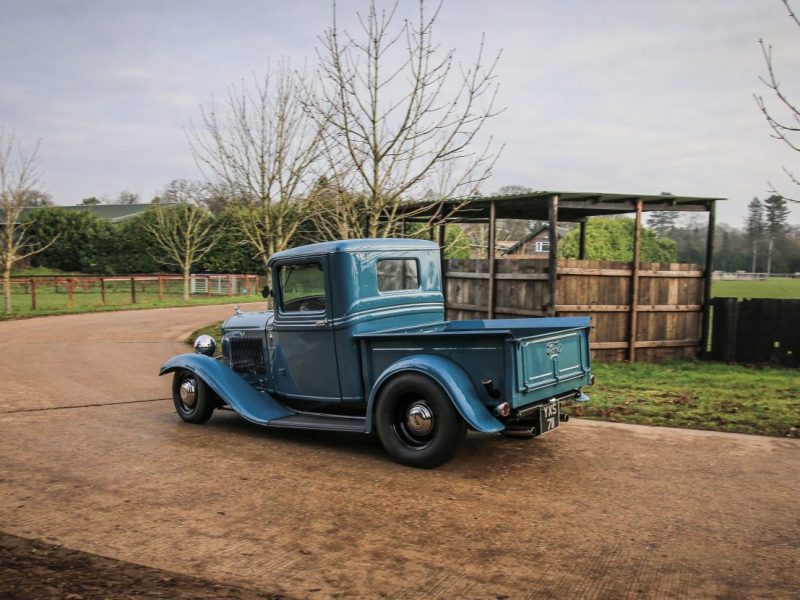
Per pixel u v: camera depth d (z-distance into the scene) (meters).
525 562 3.57
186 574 3.44
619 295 11.29
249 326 6.92
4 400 8.40
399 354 5.55
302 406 6.52
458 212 12.91
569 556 3.64
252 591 3.25
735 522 4.12
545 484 4.91
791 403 7.65
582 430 6.55
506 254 23.17
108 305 27.11
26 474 5.21
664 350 11.77
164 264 40.31
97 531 4.02
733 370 10.53
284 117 13.38
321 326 6.02
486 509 4.39
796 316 11.09
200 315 22.67
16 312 22.89
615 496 4.62
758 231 70.44
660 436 6.29
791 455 5.62
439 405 5.08
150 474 5.22
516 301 11.40
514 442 6.13
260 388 6.84
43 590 3.21
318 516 4.28
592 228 20.30
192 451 5.93
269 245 13.80
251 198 14.02
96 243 42.59
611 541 3.84
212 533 4.00
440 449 5.11
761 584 3.29
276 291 6.45
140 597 3.16
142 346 14.40
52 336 16.39
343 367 5.95
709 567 3.49
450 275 13.08
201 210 36.41
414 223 14.55
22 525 4.11
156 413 7.65
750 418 6.88
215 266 39.22
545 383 5.21
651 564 3.53
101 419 7.30
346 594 3.23
